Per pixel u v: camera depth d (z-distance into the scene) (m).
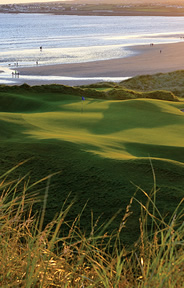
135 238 18.77
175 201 23.45
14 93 67.69
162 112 52.50
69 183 26.41
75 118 49.22
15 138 38.09
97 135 41.47
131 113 51.94
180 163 30.30
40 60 168.25
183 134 43.38
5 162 30.31
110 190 25.17
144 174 27.83
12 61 165.62
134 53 190.50
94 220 21.23
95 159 30.41
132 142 38.19
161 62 164.62
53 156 31.47
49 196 24.27
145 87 115.44
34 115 49.97
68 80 126.12
